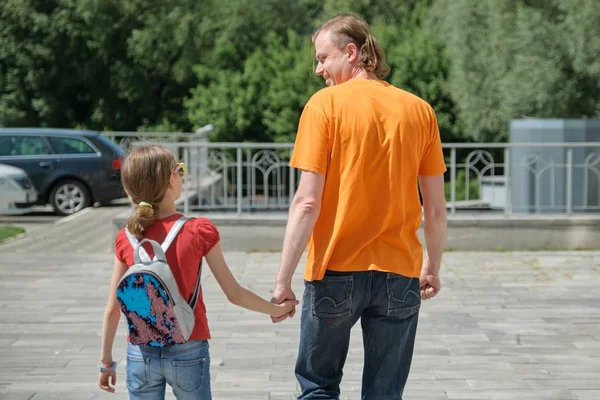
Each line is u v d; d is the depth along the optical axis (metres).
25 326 8.87
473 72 29.97
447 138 37.78
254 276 11.62
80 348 8.02
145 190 4.09
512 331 8.60
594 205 16.00
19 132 20.86
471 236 13.62
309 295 4.23
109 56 51.12
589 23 24.38
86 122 51.66
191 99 47.88
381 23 42.69
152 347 4.04
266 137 44.44
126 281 3.94
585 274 11.67
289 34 45.12
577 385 6.82
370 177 4.15
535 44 25.64
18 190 17.64
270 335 8.47
